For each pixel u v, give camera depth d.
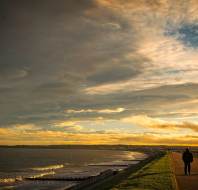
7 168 94.88
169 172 25.84
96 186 18.31
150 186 17.92
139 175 23.95
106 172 27.58
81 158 171.38
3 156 196.25
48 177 60.41
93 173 70.69
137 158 157.25
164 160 44.50
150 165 35.09
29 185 50.41
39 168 94.38
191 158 24.03
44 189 44.53
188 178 21.56
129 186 18.02
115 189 17.03
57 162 130.50
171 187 17.52
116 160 139.62
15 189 46.00
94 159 156.75
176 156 62.72
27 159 157.88
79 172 74.50
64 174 69.06
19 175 71.25
